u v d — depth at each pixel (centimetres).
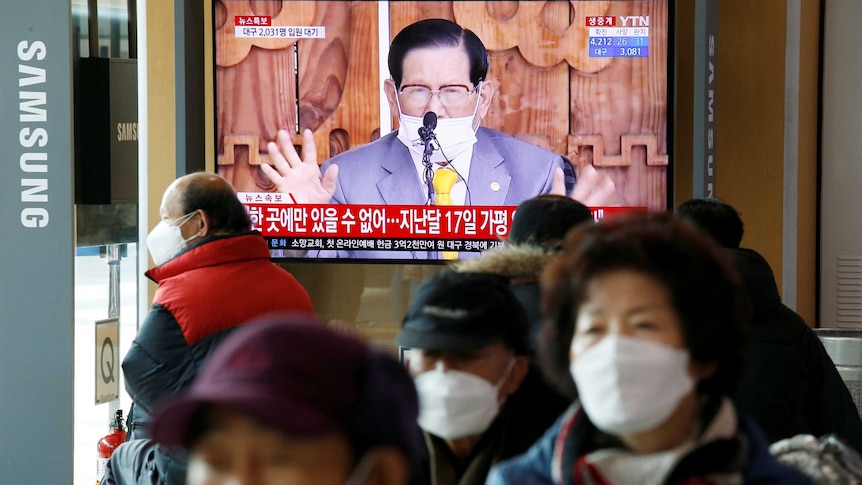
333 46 821
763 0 855
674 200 844
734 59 862
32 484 762
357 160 826
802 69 885
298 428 150
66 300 756
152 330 500
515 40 809
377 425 156
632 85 806
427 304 302
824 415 463
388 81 820
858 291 944
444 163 819
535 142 814
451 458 316
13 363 762
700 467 213
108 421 822
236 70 828
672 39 802
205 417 157
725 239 503
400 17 816
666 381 213
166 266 511
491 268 360
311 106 826
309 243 832
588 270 221
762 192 865
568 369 228
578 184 813
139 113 839
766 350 451
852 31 934
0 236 761
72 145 755
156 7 834
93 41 845
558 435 231
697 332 215
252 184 834
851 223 942
